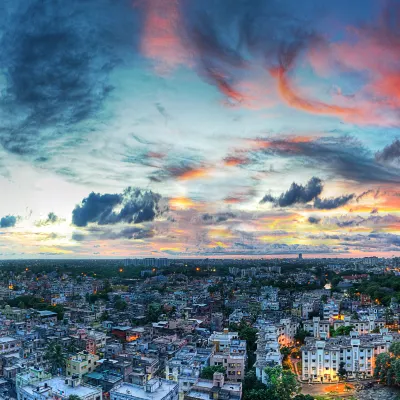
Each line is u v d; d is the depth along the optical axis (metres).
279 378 168.25
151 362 197.50
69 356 198.25
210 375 178.75
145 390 145.62
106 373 186.12
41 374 165.12
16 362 197.00
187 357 199.75
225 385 157.12
